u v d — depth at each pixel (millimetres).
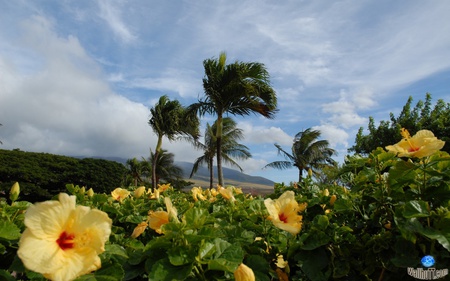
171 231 1382
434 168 1720
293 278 1920
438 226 1432
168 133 20219
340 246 1849
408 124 15578
